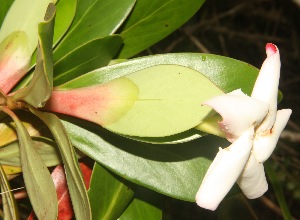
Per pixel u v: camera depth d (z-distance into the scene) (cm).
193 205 70
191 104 25
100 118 26
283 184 69
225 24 81
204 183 23
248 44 82
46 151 27
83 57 29
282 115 26
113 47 29
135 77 26
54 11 21
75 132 28
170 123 25
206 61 28
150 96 25
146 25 32
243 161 23
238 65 29
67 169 24
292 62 85
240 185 26
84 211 23
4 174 25
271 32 85
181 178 28
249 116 24
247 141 24
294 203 75
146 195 32
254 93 25
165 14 32
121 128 25
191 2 32
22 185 34
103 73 28
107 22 30
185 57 28
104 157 28
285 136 61
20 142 25
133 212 32
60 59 28
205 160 29
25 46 28
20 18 28
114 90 26
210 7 78
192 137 25
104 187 30
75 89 26
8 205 26
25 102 25
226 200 37
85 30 30
